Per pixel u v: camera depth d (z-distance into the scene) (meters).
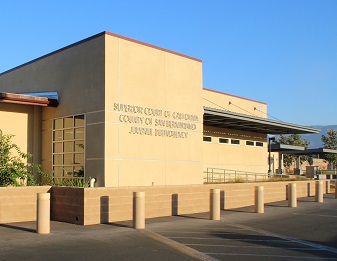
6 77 25.09
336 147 72.31
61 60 20.88
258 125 29.58
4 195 14.58
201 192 18.70
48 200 12.61
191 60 22.86
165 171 20.89
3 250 10.09
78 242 11.27
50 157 20.84
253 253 10.35
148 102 20.33
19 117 20.56
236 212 19.03
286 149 40.62
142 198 13.91
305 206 21.77
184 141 22.03
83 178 19.02
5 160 16.70
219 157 30.20
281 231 14.02
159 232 13.23
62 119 20.44
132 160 19.36
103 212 14.83
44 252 9.91
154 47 20.88
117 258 9.46
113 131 18.66
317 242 12.23
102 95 18.55
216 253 10.25
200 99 23.17
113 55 18.94
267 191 23.52
